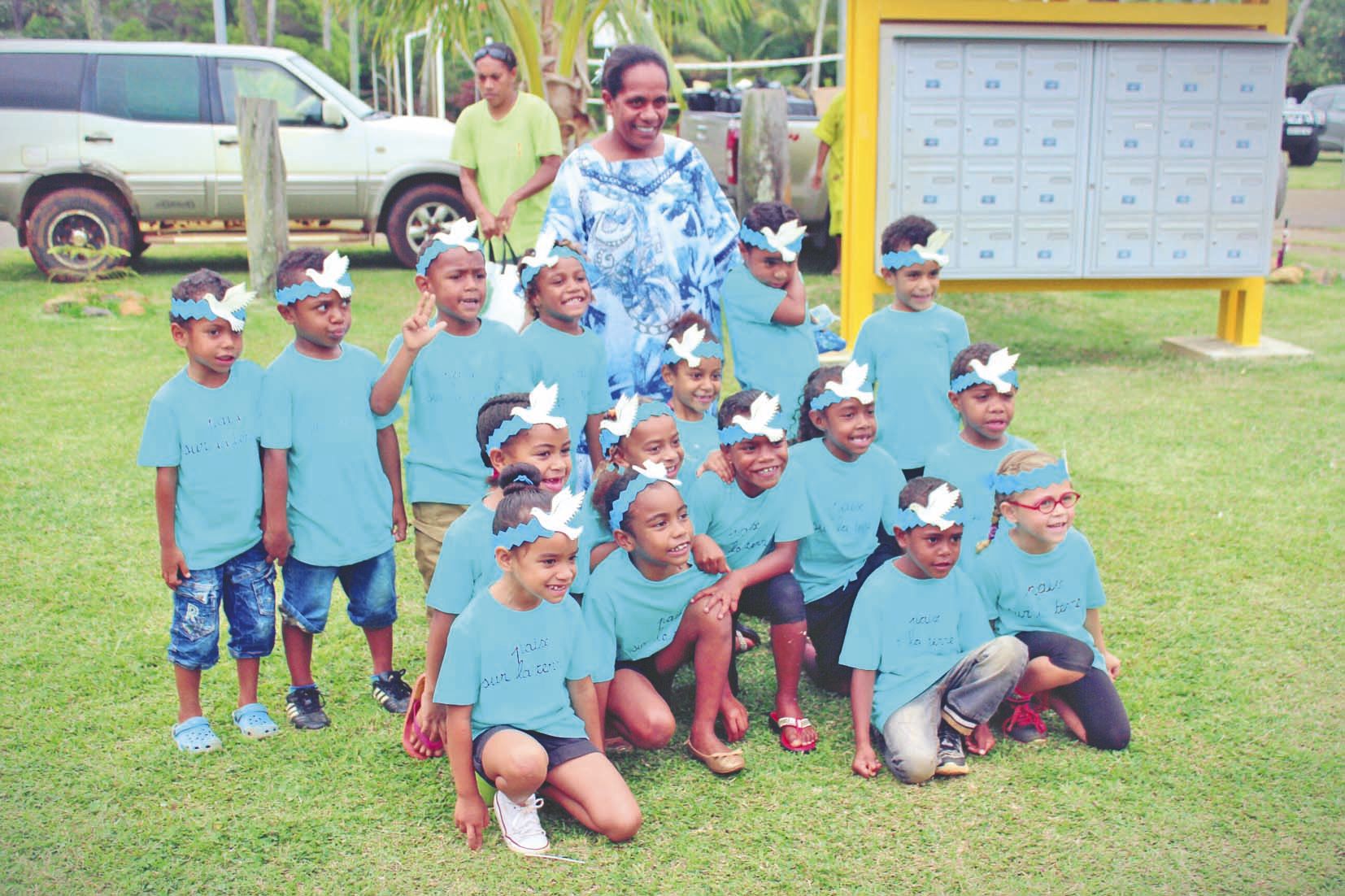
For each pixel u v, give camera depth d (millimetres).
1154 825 3211
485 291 3994
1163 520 5418
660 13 9844
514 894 2963
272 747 3654
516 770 3074
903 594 3645
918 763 3420
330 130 11562
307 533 3771
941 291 8344
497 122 7559
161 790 3402
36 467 5996
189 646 3633
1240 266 8406
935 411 4730
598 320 4672
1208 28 8156
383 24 10273
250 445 3668
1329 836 3148
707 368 4023
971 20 7906
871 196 8070
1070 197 8164
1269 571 4863
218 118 11258
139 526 5332
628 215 4594
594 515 3660
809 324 4766
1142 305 10664
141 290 10359
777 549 3840
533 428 3416
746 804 3361
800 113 12906
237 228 11570
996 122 8000
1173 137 8164
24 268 11555
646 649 3660
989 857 3090
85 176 11023
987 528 4133
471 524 3445
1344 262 12547
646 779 3510
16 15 27938
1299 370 8180
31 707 3846
